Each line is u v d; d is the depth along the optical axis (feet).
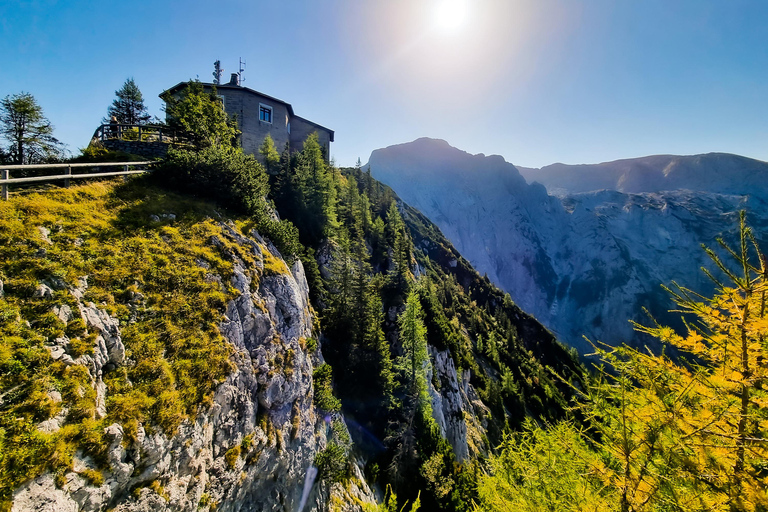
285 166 136.36
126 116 143.02
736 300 16.60
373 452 82.84
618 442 19.62
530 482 30.35
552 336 334.65
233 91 146.92
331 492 59.31
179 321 43.88
